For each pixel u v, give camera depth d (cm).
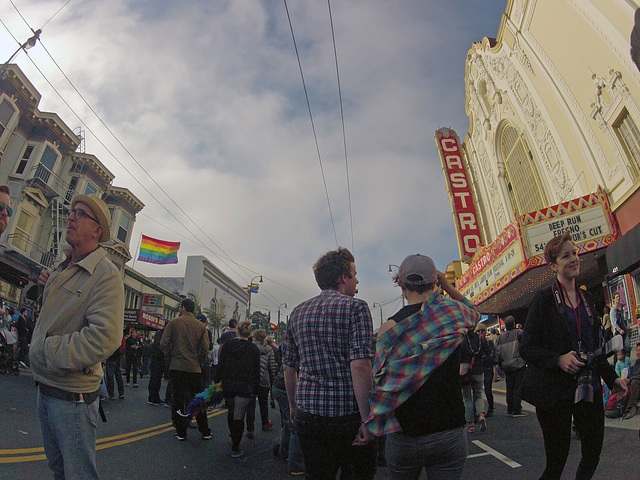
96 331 217
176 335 583
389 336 237
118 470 425
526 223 1127
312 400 245
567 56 1205
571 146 1241
